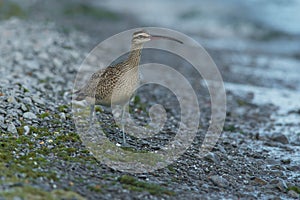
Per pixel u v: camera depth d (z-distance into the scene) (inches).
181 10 3186.5
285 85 1581.0
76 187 593.0
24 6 2472.9
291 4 3265.3
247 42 2421.3
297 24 2792.8
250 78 1640.0
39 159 666.8
